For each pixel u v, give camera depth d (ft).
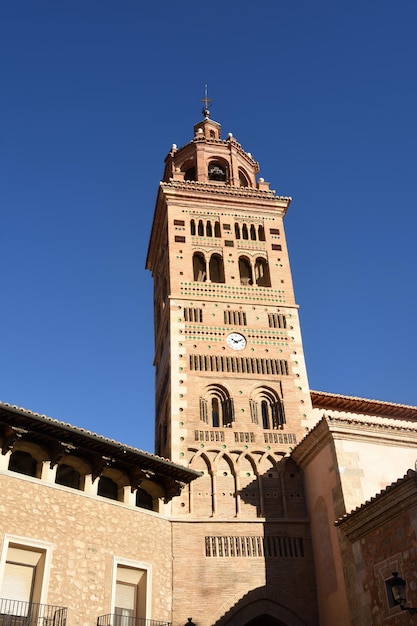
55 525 92.48
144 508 109.91
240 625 103.81
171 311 139.95
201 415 126.82
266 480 120.47
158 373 153.38
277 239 158.40
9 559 86.94
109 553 97.30
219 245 153.89
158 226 169.07
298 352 139.23
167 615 101.30
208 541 110.93
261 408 131.54
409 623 80.18
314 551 112.37
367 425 109.60
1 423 90.94
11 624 81.46
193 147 177.37
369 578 89.71
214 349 135.85
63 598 88.07
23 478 92.32
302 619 106.11
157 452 141.59
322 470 111.65
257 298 146.20
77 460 100.83
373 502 89.04
